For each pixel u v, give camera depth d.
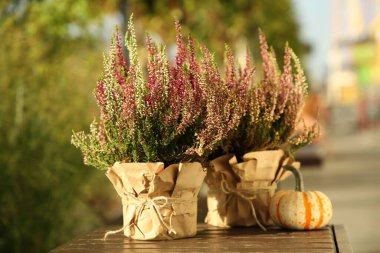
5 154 6.44
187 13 11.35
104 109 3.22
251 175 3.55
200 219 3.94
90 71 8.57
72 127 7.55
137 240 3.22
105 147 3.23
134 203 3.21
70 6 9.39
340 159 26.52
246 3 12.79
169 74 3.19
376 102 59.09
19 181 6.52
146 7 10.53
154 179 3.14
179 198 3.21
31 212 6.40
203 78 3.18
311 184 17.28
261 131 3.53
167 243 3.12
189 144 3.20
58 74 8.11
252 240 3.16
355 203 13.28
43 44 9.39
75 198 7.23
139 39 10.57
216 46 12.02
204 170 3.27
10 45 7.49
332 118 69.00
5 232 6.37
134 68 3.17
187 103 3.12
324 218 3.45
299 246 2.98
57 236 6.66
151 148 3.14
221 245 3.04
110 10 9.73
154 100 3.13
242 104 3.40
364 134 53.44
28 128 6.68
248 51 3.62
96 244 3.13
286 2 25.16
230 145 3.55
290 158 3.67
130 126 3.12
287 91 3.60
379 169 21.36
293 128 3.67
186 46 3.32
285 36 26.09
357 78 74.88
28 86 7.31
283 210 3.45
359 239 9.35
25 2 9.34
